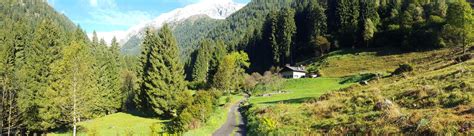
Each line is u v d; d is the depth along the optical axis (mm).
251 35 198500
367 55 116625
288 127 32281
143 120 60375
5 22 197500
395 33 123062
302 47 148625
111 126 53375
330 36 143000
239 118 50406
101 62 78812
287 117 37125
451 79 36938
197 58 138625
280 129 31781
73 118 48406
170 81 63219
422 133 20594
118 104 78938
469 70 38906
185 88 66312
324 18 148875
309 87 88125
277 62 146875
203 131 38469
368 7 139000
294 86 93688
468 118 21203
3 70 48219
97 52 89500
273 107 47938
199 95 52156
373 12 138375
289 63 146250
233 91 103438
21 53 63500
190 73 157875
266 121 35062
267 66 154000
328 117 33375
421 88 34062
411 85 40438
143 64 81625
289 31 148000
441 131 19844
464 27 82125
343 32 139625
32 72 53781
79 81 48219
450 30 101875
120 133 46625
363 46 132000
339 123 28766
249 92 96250
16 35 67250
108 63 81125
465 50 81688
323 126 29656
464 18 83438
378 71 88812
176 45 65938
